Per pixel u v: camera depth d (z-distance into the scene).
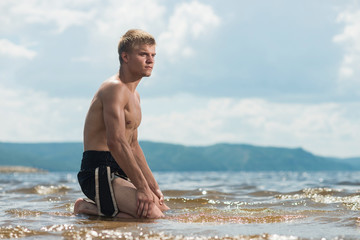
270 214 4.06
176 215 4.15
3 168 94.19
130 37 4.50
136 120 4.60
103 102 4.33
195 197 6.28
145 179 4.57
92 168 4.36
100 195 4.23
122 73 4.56
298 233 2.90
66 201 5.92
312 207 4.77
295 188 8.84
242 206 5.11
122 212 4.16
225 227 3.21
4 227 3.13
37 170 100.06
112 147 4.18
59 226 3.21
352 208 4.55
